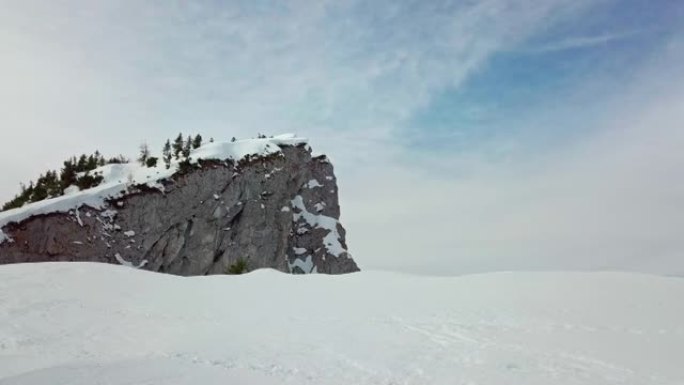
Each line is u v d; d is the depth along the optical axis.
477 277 31.80
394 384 14.07
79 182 126.50
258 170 139.50
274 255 131.50
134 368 16.22
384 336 20.00
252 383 14.27
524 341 17.70
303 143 154.12
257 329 22.73
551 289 26.03
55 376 15.00
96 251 108.25
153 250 118.06
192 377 14.92
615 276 28.14
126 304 29.56
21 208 107.00
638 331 17.92
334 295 30.50
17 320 25.61
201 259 123.00
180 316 26.53
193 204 126.62
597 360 15.06
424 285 31.30
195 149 143.62
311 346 19.02
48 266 41.69
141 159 147.00
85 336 22.91
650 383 12.98
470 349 17.28
